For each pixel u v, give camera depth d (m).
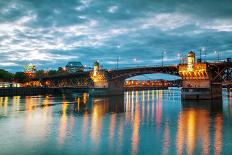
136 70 175.75
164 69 157.50
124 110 92.31
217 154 37.38
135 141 44.53
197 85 130.75
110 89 192.88
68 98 169.25
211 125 59.41
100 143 43.41
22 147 41.47
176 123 62.31
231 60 127.12
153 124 60.88
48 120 67.94
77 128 56.16
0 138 47.09
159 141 44.47
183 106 103.19
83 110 92.75
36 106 109.31
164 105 111.06
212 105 104.88
